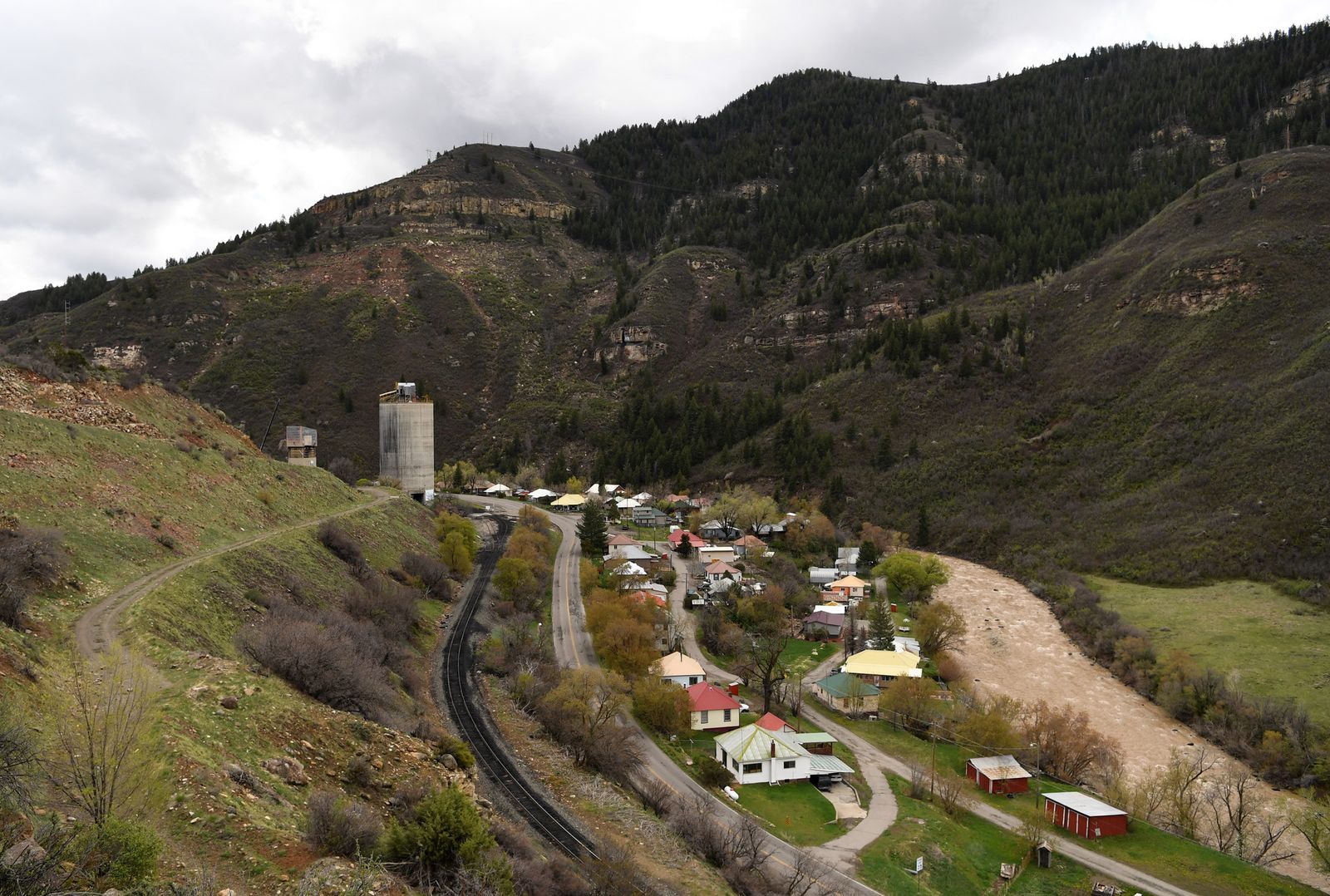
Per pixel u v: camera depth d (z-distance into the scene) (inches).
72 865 625.9
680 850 1473.9
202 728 1047.0
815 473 5083.7
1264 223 5324.8
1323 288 4618.6
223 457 2714.1
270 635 1453.0
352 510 3102.9
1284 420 3838.6
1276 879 1720.0
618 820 1503.4
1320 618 2832.2
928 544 4402.1
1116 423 4601.4
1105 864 1763.0
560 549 3969.0
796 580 3752.5
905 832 1786.4
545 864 1160.2
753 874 1470.2
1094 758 2220.7
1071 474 4443.9
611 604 2635.3
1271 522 3356.3
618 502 5108.3
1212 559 3356.3
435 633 2476.6
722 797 1863.9
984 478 4685.0
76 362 2571.4
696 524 4687.5
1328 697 2384.4
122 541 1828.2
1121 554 3678.6
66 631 1320.1
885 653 2785.4
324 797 929.5
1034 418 4975.4
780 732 2154.3
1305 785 2089.1
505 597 2910.9
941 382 5541.3
